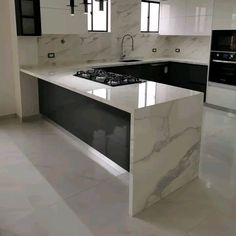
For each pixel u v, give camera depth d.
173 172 2.57
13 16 4.20
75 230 2.12
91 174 2.94
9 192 2.60
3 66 4.49
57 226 2.16
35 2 4.08
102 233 2.09
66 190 2.65
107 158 3.14
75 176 2.90
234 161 3.21
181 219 2.25
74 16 4.47
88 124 3.21
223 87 5.12
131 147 2.17
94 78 3.22
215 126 4.34
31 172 2.97
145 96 2.43
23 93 4.50
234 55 4.82
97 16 5.35
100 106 2.91
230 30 4.80
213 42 5.12
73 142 3.76
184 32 5.68
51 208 2.38
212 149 3.52
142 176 2.29
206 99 5.47
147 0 6.02
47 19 4.23
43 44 4.76
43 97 4.43
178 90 2.69
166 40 6.57
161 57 6.45
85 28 4.65
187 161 2.70
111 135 2.83
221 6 4.86
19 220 2.22
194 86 5.68
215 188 2.68
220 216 2.29
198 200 2.50
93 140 3.17
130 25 5.79
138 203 2.31
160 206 2.42
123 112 2.57
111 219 2.24
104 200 2.50
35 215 2.28
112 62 5.21
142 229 2.13
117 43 5.68
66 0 4.34
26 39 4.33
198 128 2.70
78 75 3.46
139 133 2.16
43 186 2.71
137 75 5.44
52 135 4.01
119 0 5.47
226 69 5.01
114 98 2.36
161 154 2.40
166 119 2.34
